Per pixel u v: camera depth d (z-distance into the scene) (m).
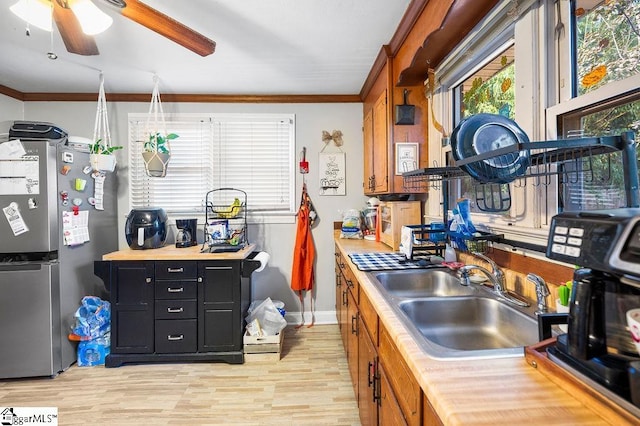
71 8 1.29
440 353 0.75
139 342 2.40
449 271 1.57
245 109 3.13
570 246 0.56
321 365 2.36
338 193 3.19
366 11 1.76
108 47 2.14
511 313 1.09
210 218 2.86
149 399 1.96
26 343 2.20
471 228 1.46
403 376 0.88
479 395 0.59
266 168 3.16
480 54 1.61
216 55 2.27
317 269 3.19
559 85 1.16
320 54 2.27
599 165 1.01
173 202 3.12
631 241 0.46
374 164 2.64
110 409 1.87
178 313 2.41
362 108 3.19
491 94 1.64
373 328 1.28
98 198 2.74
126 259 2.37
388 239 2.34
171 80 2.73
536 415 0.53
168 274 2.40
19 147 2.19
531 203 1.24
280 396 1.99
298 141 3.17
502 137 1.08
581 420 0.52
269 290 3.18
